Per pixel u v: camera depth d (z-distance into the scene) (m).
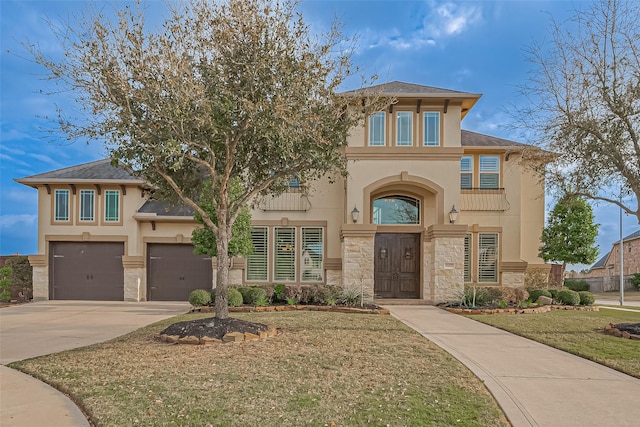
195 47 8.72
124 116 8.27
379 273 17.34
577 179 10.93
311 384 5.83
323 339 8.80
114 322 11.96
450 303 14.83
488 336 9.64
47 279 18.91
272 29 8.76
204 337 8.49
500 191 18.16
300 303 14.77
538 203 19.20
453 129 16.11
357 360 7.12
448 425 4.55
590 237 19.00
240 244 14.39
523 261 17.94
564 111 10.45
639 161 9.83
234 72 8.84
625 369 6.83
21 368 6.89
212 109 8.34
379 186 16.00
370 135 16.22
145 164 9.46
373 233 15.66
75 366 6.91
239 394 5.41
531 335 9.56
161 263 19.44
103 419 4.67
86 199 19.11
